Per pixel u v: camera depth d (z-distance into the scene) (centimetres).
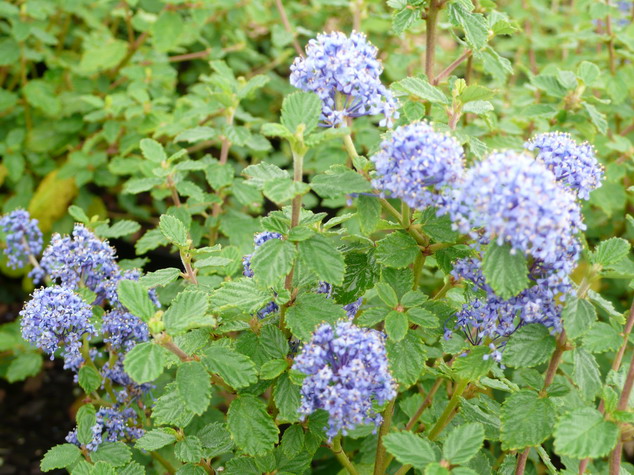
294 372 27
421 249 29
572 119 42
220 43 67
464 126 45
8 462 51
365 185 26
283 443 29
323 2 52
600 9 49
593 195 47
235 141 43
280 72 75
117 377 35
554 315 25
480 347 27
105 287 35
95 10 69
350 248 31
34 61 69
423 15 32
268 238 30
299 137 26
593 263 25
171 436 30
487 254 24
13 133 60
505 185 23
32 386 58
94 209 64
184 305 27
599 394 26
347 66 26
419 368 27
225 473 30
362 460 36
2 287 64
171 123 54
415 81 30
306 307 28
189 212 43
